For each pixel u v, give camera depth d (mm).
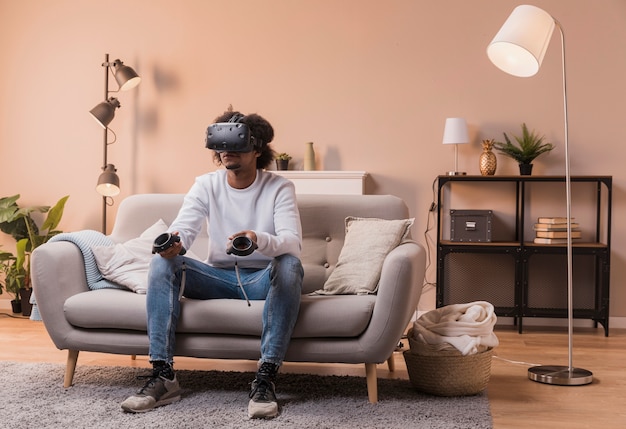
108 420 2330
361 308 2523
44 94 5016
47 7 5004
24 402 2547
